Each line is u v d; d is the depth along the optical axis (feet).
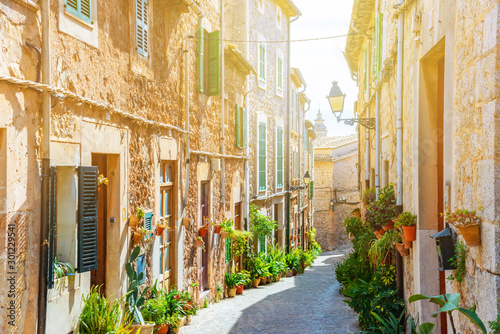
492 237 9.13
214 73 31.53
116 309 16.75
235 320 27.37
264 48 49.16
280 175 56.54
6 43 11.63
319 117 193.67
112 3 17.93
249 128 44.70
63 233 15.15
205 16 31.35
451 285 12.98
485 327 9.29
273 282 45.60
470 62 10.88
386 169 30.86
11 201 11.83
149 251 21.99
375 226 25.16
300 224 73.82
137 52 20.25
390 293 23.38
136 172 20.34
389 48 27.48
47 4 13.21
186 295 25.18
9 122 11.73
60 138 14.21
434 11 15.42
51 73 13.66
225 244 36.76
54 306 14.05
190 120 28.25
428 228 17.80
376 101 33.22
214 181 33.42
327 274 53.72
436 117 17.81
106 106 17.02
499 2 8.98
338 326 26.22
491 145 9.25
